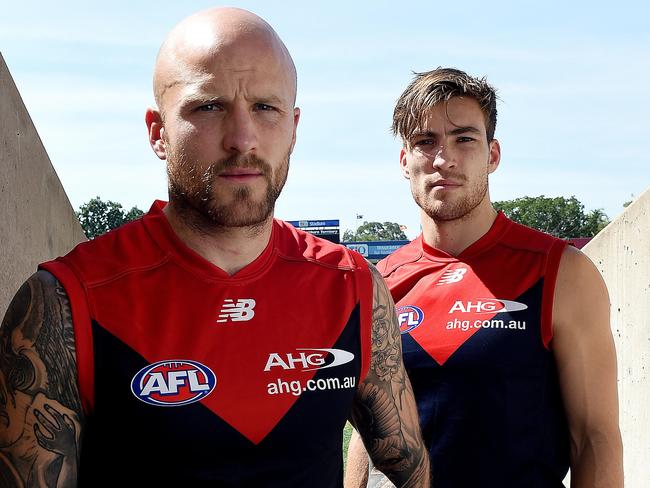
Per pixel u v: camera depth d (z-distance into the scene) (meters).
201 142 1.55
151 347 1.53
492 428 2.35
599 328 2.38
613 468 2.32
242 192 1.55
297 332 1.65
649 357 3.74
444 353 2.42
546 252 2.45
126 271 1.57
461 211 2.51
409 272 2.63
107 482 1.50
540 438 2.38
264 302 1.64
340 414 1.66
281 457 1.57
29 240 3.81
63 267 1.54
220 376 1.55
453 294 2.50
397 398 1.85
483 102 2.50
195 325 1.57
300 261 1.73
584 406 2.37
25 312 1.49
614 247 4.38
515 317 2.41
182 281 1.60
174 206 1.63
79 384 1.49
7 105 3.25
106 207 63.25
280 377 1.60
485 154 2.53
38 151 4.20
